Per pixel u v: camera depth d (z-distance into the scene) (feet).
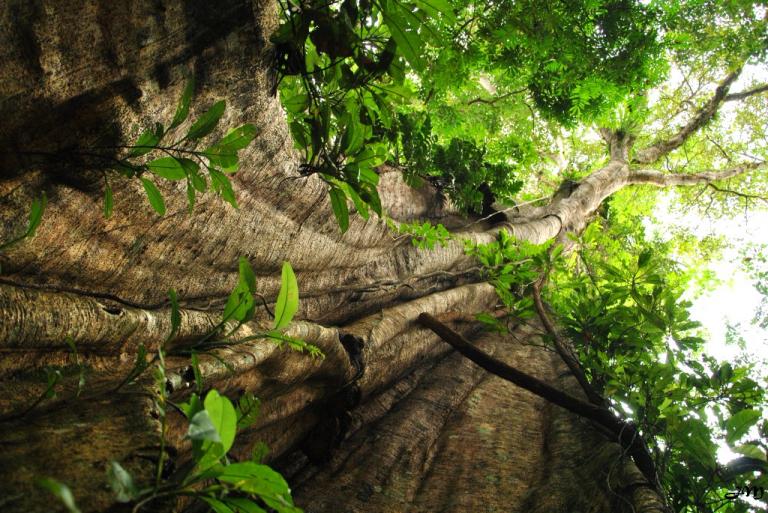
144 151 6.61
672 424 12.13
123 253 8.74
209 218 9.92
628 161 45.93
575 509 11.67
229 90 8.55
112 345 7.93
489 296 24.97
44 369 6.90
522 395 18.99
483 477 13.74
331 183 8.67
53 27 6.02
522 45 20.11
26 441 4.76
